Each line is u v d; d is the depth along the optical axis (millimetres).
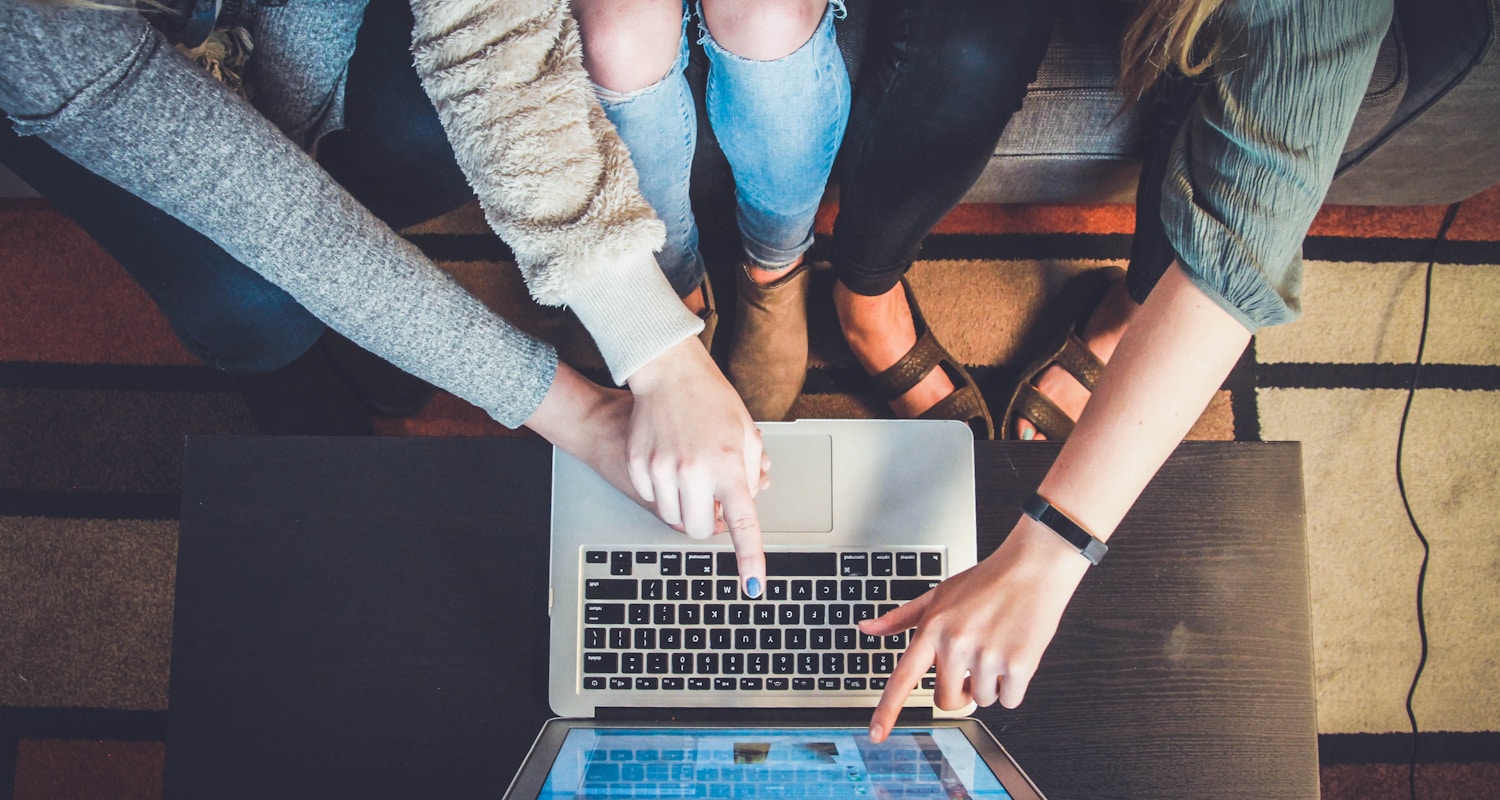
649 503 707
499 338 672
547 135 634
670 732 716
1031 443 769
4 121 694
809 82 742
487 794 729
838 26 888
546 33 640
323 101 803
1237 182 624
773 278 1034
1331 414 1250
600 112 667
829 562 753
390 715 735
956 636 642
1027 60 775
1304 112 612
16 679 1189
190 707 730
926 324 1161
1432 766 1193
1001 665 635
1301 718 731
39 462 1228
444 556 749
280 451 752
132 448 1229
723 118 802
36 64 541
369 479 752
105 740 1178
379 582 745
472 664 742
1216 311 629
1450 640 1212
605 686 742
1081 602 746
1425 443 1244
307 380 1056
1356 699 1208
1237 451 754
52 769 1174
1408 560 1228
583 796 603
